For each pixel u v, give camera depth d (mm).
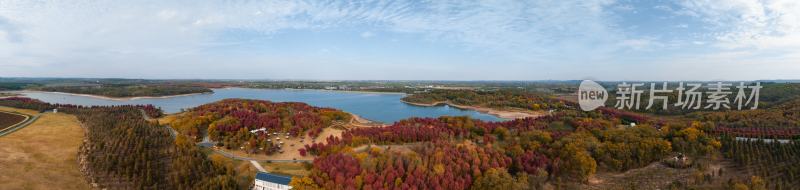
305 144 143125
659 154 123188
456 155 105000
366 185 84938
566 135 137875
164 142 136625
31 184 96188
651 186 103188
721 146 130875
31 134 155000
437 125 165500
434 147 115000
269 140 144500
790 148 123750
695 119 186000
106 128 156000
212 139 150750
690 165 117750
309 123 165625
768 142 135875
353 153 110625
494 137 143750
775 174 106625
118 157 111875
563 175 107562
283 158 128375
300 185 88250
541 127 168000
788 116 168500
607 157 113750
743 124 165500
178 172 100312
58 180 100875
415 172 91188
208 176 99562
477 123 168875
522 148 120188
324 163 97188
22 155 119188
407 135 136125
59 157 120500
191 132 158625
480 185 92375
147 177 97188
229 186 93188
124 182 98625
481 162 102125
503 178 92438
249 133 147875
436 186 88250
